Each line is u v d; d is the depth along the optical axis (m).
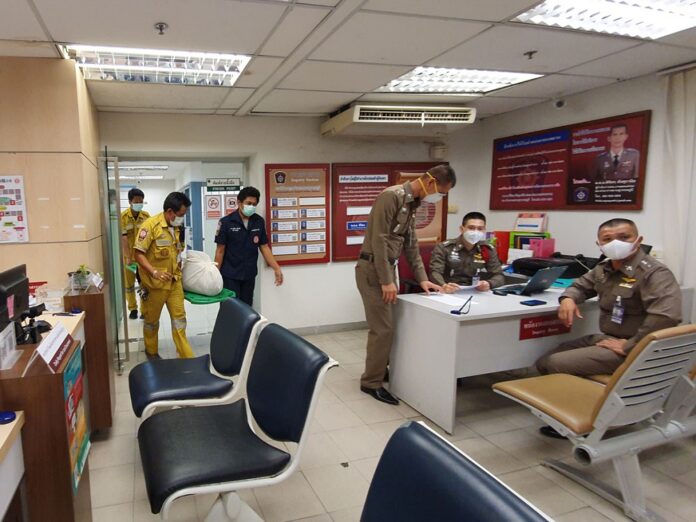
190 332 4.85
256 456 1.51
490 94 3.89
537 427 2.71
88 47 2.56
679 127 3.13
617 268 2.55
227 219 4.02
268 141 4.40
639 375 1.79
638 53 2.85
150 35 2.36
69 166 2.80
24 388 1.30
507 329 2.70
